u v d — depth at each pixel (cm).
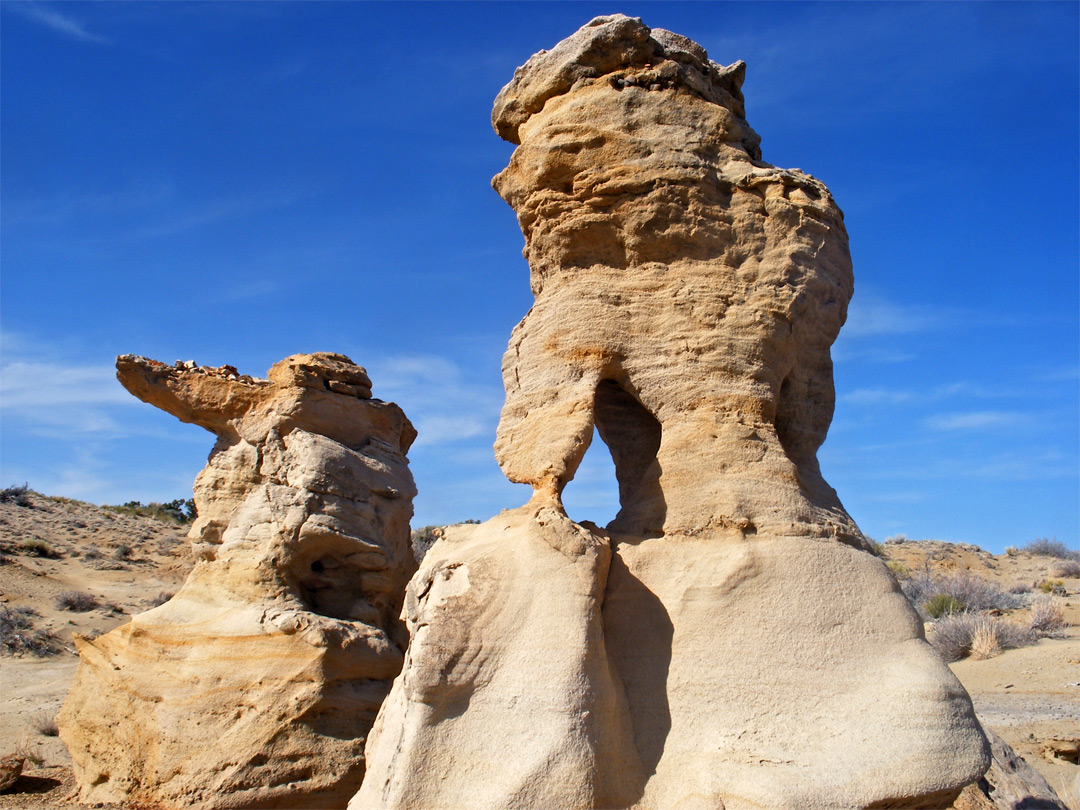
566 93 825
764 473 713
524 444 755
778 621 645
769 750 598
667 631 667
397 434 1400
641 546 705
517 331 823
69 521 3803
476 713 632
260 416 1277
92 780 1095
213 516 1265
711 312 752
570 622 638
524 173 827
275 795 966
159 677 1087
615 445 839
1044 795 904
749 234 774
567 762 587
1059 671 1755
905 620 664
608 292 772
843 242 837
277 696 1016
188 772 991
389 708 691
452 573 691
